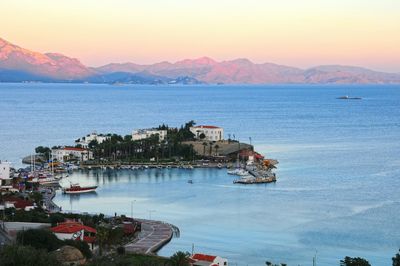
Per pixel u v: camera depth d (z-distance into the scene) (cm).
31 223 15250
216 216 18400
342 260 13200
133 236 15725
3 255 10144
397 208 18825
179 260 11506
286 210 18938
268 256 14162
